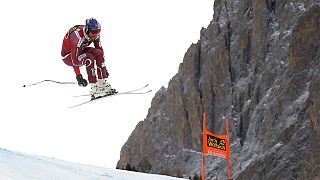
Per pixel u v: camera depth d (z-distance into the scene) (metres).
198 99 196.88
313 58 156.50
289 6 184.00
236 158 159.50
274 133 147.62
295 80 155.12
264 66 180.38
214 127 186.62
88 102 23.11
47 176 21.84
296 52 159.62
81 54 22.36
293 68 159.00
